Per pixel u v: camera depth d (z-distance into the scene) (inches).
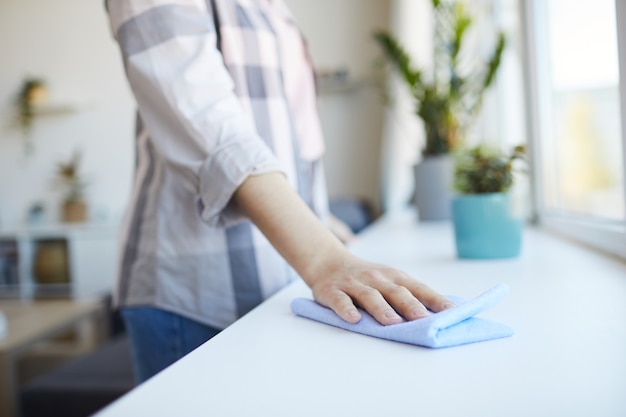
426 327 14.9
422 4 121.3
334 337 16.5
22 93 158.1
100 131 157.2
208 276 27.6
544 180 49.4
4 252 152.9
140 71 23.7
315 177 41.4
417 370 13.2
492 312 18.9
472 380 12.3
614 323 16.6
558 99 45.9
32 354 117.7
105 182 157.9
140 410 11.1
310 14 130.9
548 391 11.4
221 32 28.7
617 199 33.3
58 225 154.9
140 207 29.0
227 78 24.6
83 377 63.3
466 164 33.6
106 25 154.9
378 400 11.4
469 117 71.0
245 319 19.2
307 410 11.0
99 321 115.6
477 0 77.5
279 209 21.2
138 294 28.3
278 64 31.9
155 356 28.3
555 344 14.8
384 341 15.9
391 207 112.7
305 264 20.6
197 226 27.7
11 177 162.4
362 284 18.6
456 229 33.3
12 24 158.7
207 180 22.2
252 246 28.1
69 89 157.9
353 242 45.3
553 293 21.6
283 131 31.1
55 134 159.5
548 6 46.1
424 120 69.6
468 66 80.2
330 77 126.2
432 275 27.8
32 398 60.6
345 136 130.1
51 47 157.6
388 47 78.3
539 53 48.0
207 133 22.7
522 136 59.7
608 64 33.4
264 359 14.4
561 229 41.9
